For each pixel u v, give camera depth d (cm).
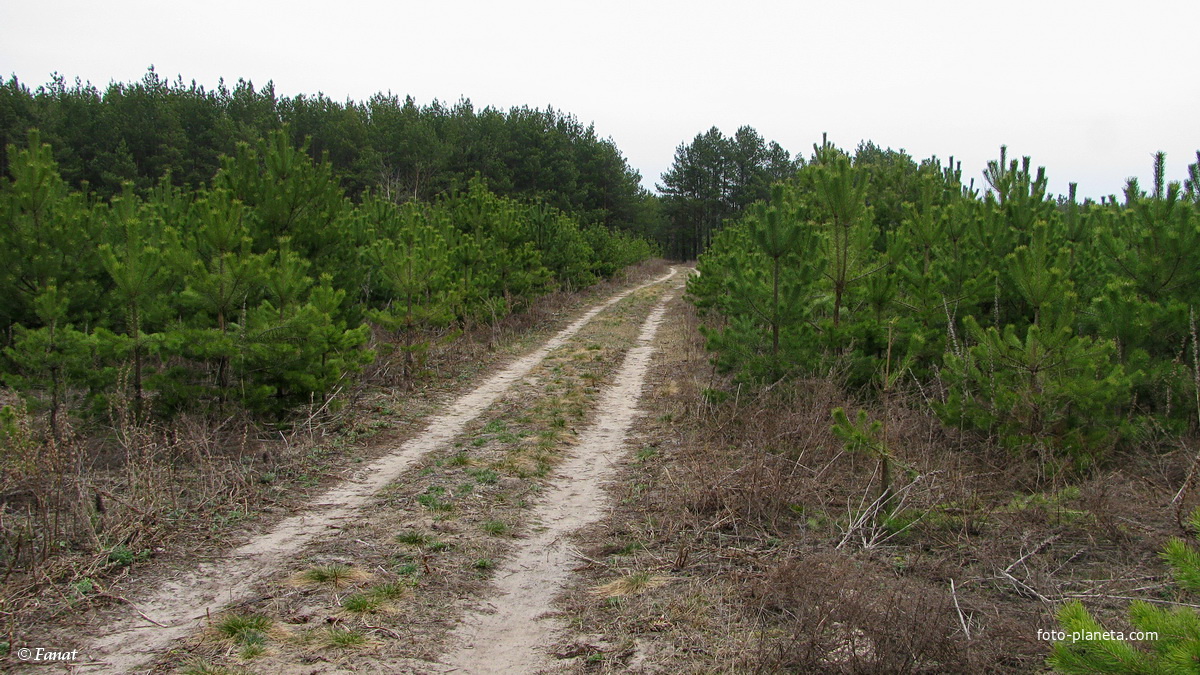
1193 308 763
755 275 1013
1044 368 720
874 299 1009
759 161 6347
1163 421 722
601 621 482
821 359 936
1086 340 704
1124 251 834
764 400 923
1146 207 842
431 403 1197
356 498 741
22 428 598
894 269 1047
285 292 979
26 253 991
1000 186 1232
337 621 475
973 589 495
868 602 434
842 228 988
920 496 643
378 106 5256
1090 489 616
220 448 827
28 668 415
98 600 500
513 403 1195
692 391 1155
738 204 6431
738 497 676
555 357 1641
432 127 4878
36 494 596
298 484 775
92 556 551
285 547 605
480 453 907
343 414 1057
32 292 998
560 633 468
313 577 538
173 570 553
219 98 4725
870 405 903
